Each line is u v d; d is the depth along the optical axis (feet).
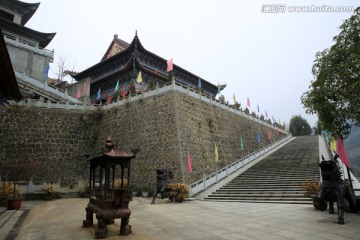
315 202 39.27
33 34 120.98
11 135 74.28
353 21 31.12
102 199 25.52
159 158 67.82
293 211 38.34
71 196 62.34
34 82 85.97
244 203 48.96
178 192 52.54
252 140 107.65
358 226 27.91
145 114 76.28
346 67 29.94
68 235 25.46
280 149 104.73
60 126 81.87
